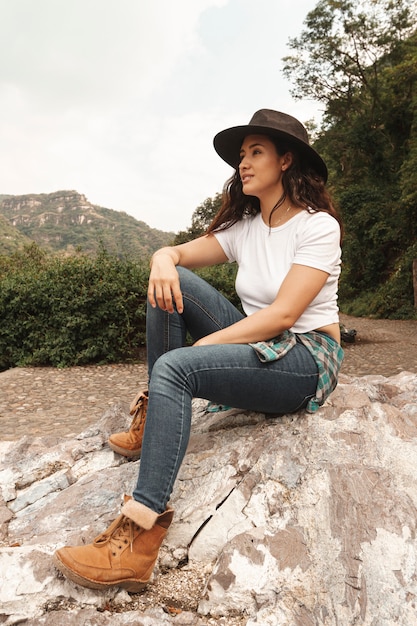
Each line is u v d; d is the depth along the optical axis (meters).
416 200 24.61
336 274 2.08
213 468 2.11
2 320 8.73
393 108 29.33
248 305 2.20
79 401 6.36
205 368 1.77
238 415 2.33
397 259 27.23
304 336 2.03
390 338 15.20
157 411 1.67
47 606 1.60
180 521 1.95
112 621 1.55
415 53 27.64
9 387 7.10
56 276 8.94
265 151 2.10
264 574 1.66
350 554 1.65
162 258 2.16
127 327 8.80
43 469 2.63
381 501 1.76
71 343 8.63
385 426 2.13
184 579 1.79
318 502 1.82
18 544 1.97
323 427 2.06
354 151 31.36
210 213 44.84
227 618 1.62
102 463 2.52
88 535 1.83
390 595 1.54
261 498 1.90
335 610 1.57
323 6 28.97
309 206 2.07
